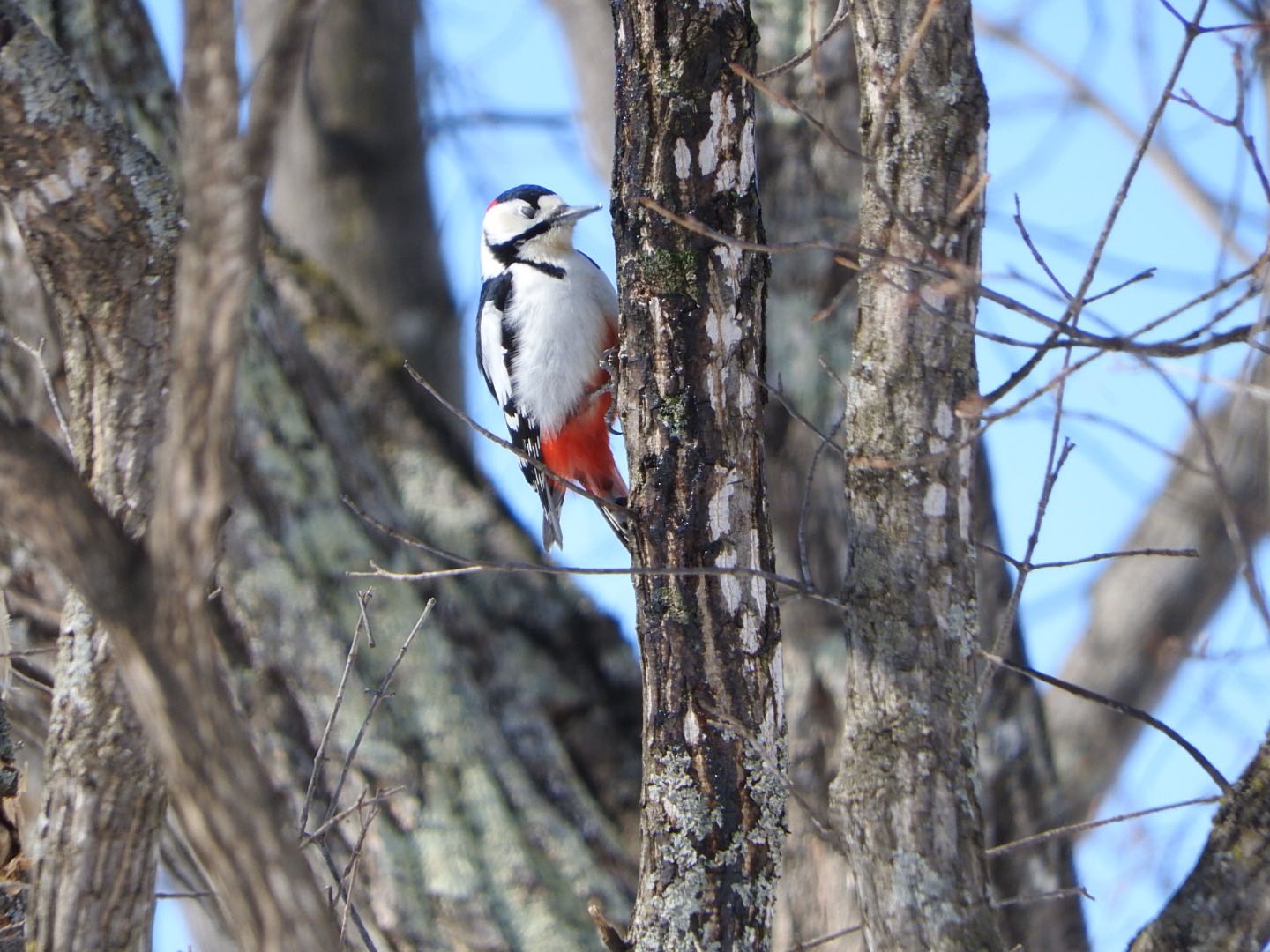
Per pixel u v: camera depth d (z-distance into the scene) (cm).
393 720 1247
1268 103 930
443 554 843
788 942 1229
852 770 784
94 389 881
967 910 755
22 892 889
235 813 590
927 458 728
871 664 783
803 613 1323
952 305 773
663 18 823
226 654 1236
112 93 1335
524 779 1272
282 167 2167
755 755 827
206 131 495
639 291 830
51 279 884
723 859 821
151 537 550
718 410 827
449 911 1185
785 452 1366
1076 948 1345
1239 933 714
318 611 1259
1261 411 1198
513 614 1395
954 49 768
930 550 780
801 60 823
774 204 1415
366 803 946
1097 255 674
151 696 577
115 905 832
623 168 839
